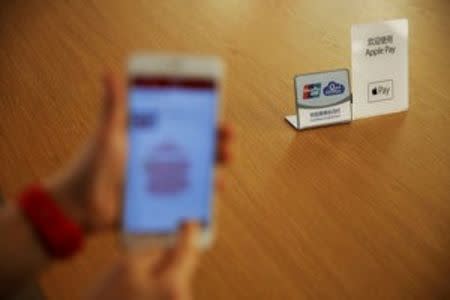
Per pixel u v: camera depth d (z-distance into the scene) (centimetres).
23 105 119
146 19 153
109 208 61
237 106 118
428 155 108
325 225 92
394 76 117
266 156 106
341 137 112
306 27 150
